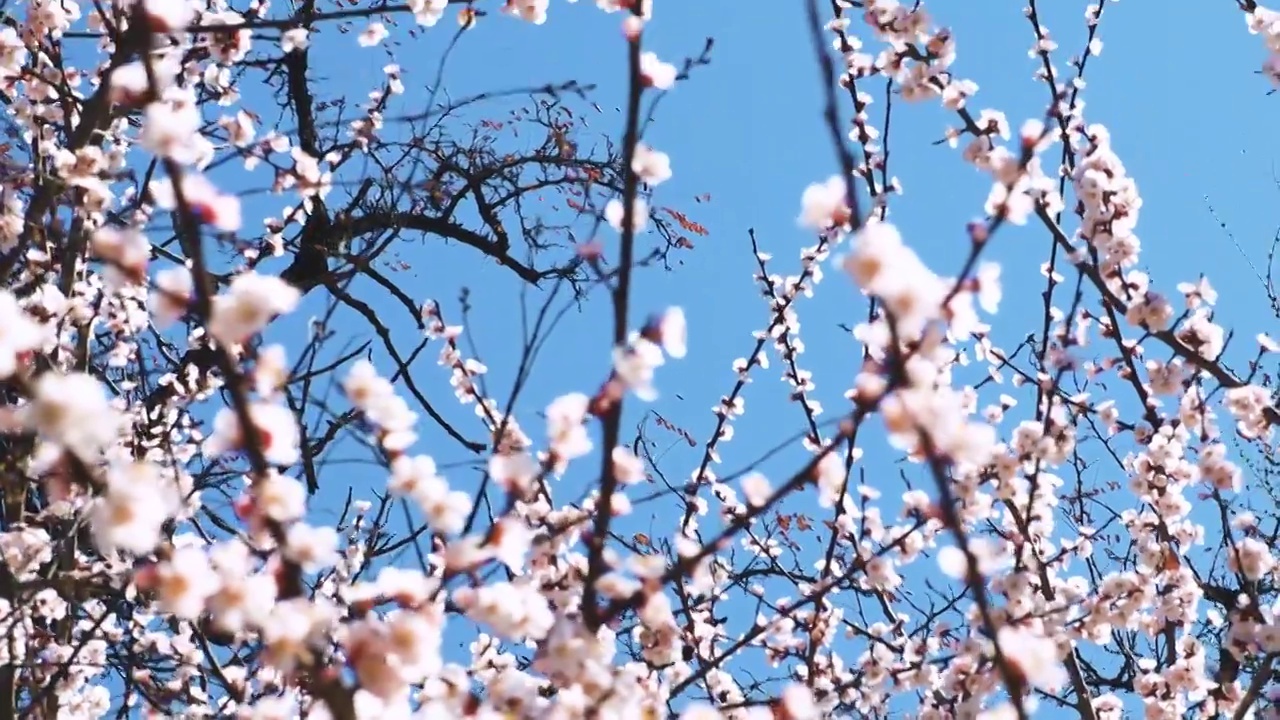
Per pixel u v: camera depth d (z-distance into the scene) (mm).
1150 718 4547
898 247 1925
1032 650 2312
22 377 2010
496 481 2602
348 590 2555
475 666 3408
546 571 3322
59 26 4449
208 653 3658
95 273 4133
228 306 2072
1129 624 4344
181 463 4293
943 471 2064
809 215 2275
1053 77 4516
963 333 2332
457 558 2529
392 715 2422
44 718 3838
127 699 4449
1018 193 2379
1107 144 4320
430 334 4062
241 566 2316
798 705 2844
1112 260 4125
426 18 3719
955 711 3984
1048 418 4180
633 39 2238
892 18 4484
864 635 4301
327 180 3943
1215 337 4207
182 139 2053
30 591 3428
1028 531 4172
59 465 2857
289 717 2904
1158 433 4512
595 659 2480
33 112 4383
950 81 4445
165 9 2156
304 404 3400
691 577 3334
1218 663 5461
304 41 4375
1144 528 4594
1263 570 4332
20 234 3678
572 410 2746
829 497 4082
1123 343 4398
